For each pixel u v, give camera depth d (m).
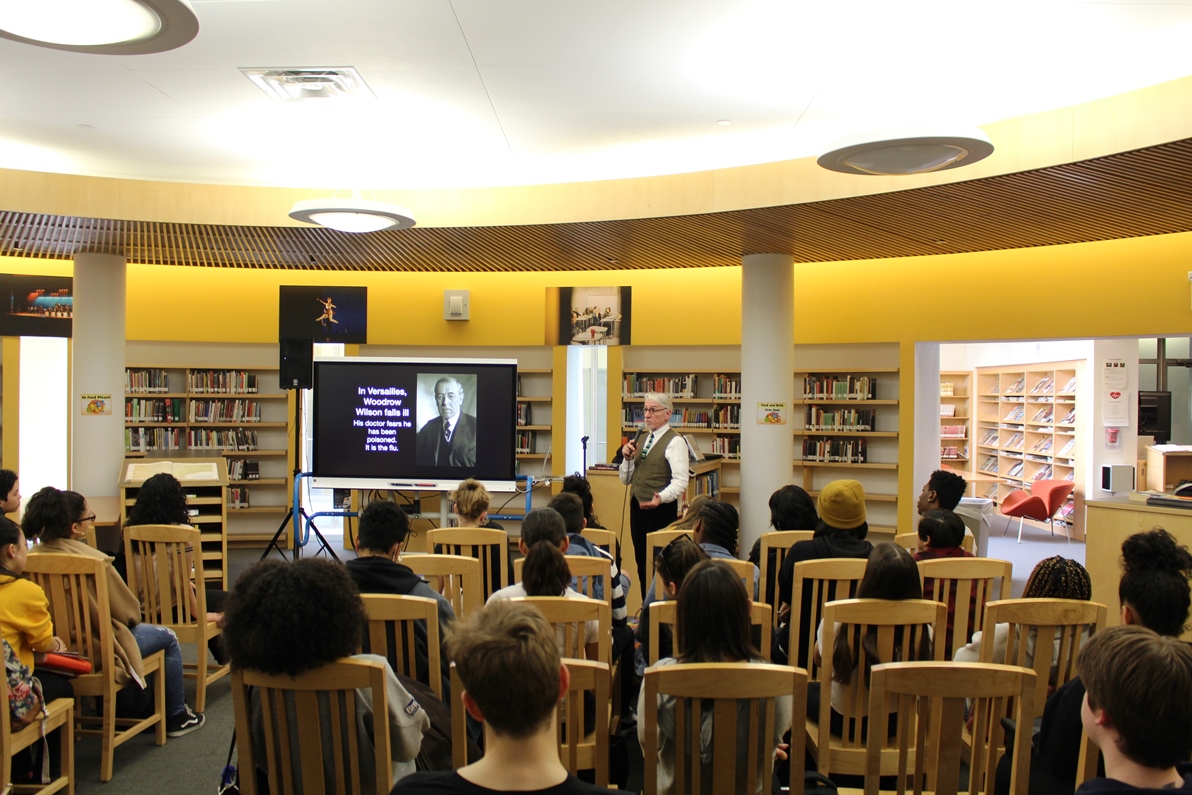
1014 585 7.89
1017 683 1.90
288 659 1.88
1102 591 5.42
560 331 8.68
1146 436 11.53
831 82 4.66
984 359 13.03
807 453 8.49
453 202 6.34
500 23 3.94
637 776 3.33
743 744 1.98
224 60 4.40
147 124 5.48
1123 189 5.05
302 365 8.08
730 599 2.09
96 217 6.19
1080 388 10.63
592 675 2.06
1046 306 7.50
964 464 13.31
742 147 5.92
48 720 3.02
